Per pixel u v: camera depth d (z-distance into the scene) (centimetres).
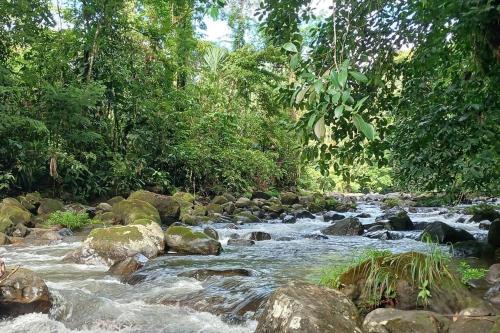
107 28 1594
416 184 733
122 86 1627
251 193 2062
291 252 857
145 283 606
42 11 1439
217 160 1994
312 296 383
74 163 1342
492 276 514
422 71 594
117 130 1650
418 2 516
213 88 2184
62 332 449
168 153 1798
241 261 761
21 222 1039
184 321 465
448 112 586
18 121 1221
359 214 1606
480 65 568
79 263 744
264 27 562
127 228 805
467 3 469
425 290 412
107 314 481
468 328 364
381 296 425
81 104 1377
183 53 1931
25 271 493
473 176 583
